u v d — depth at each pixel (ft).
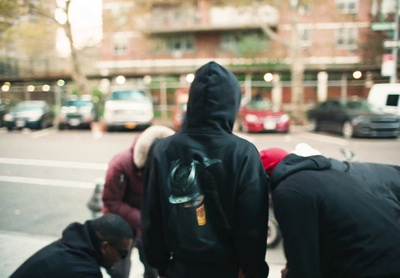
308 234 4.72
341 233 4.71
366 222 4.76
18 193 20.66
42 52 92.94
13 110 58.54
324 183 4.94
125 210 8.69
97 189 13.00
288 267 4.88
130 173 8.71
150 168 6.00
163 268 6.05
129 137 46.80
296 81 62.39
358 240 4.68
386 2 65.16
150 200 5.77
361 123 41.06
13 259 11.95
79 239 6.41
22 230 14.88
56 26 76.54
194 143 5.46
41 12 65.72
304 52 83.10
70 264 6.02
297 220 4.75
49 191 21.04
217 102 5.43
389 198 6.72
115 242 6.45
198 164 5.30
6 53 90.17
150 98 56.08
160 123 70.95
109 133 52.01
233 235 5.29
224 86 5.43
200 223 5.17
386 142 38.81
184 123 6.05
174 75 79.30
